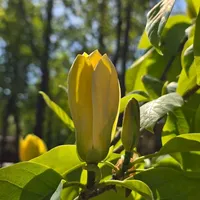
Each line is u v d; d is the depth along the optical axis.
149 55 0.41
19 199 0.25
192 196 0.27
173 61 0.41
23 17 3.01
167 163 0.34
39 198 0.25
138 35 2.82
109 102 0.24
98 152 0.24
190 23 0.40
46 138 2.81
